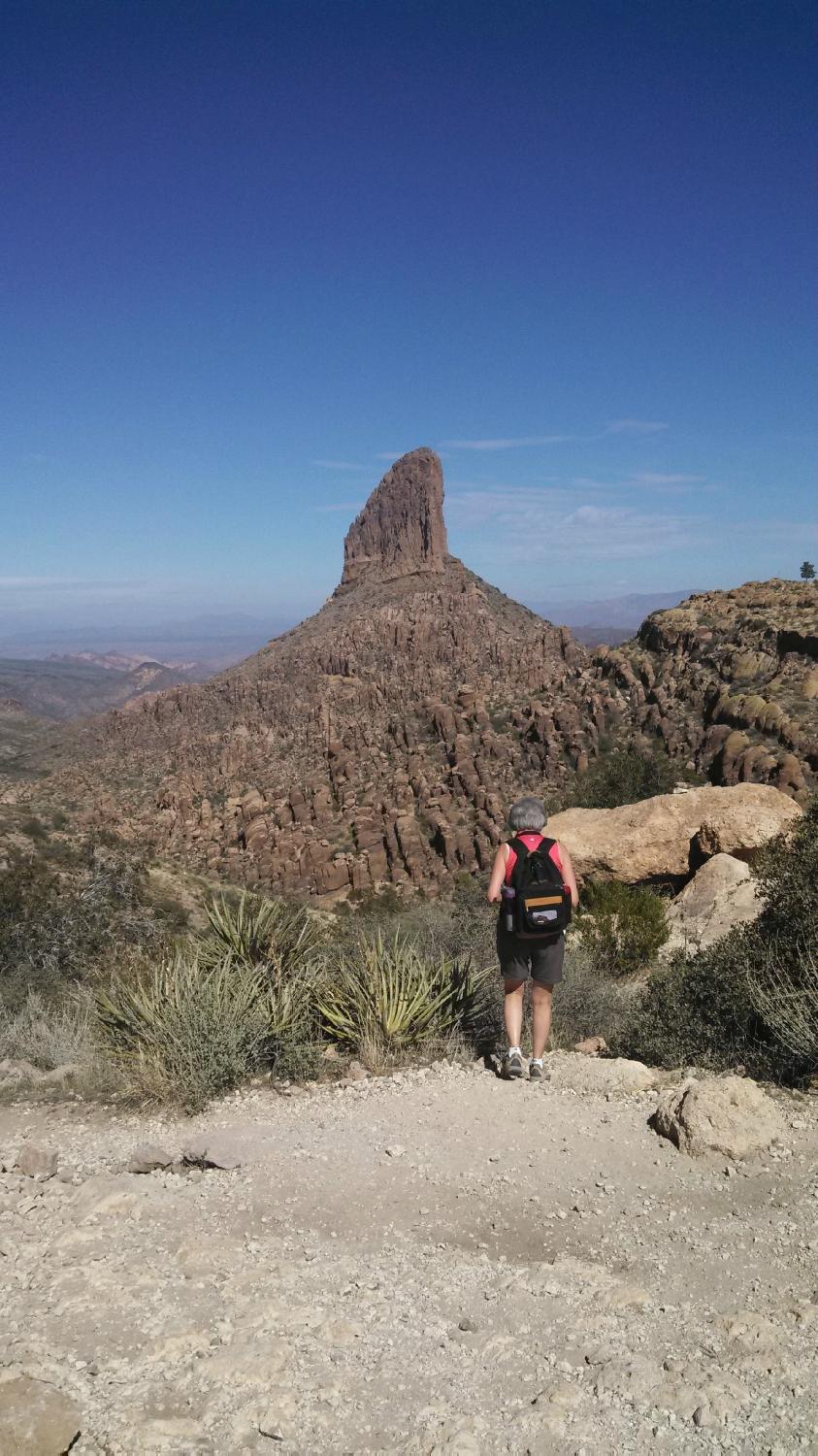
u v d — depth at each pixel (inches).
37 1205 171.0
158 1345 113.6
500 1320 123.9
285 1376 108.7
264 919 314.3
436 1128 201.5
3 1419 97.0
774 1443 94.0
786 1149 173.9
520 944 224.1
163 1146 198.5
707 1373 106.3
